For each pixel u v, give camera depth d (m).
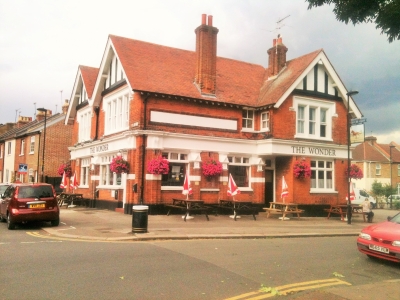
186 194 18.25
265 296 6.50
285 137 21.97
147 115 19.06
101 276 7.48
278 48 24.83
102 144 22.84
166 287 6.89
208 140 20.53
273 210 20.22
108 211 20.88
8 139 41.00
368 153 47.62
